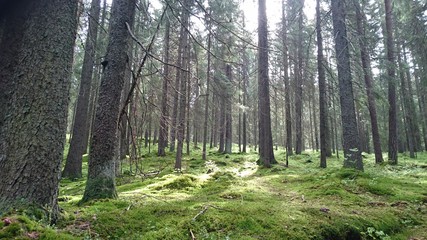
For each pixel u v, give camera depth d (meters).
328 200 6.33
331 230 4.40
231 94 11.69
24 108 3.70
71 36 4.16
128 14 6.48
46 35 3.92
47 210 3.63
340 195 6.73
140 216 4.32
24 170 3.57
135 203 5.24
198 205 5.08
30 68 3.80
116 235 3.66
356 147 10.32
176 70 15.10
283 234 4.01
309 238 4.06
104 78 6.27
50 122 3.79
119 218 4.14
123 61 6.38
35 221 3.32
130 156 6.64
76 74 16.25
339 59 10.88
